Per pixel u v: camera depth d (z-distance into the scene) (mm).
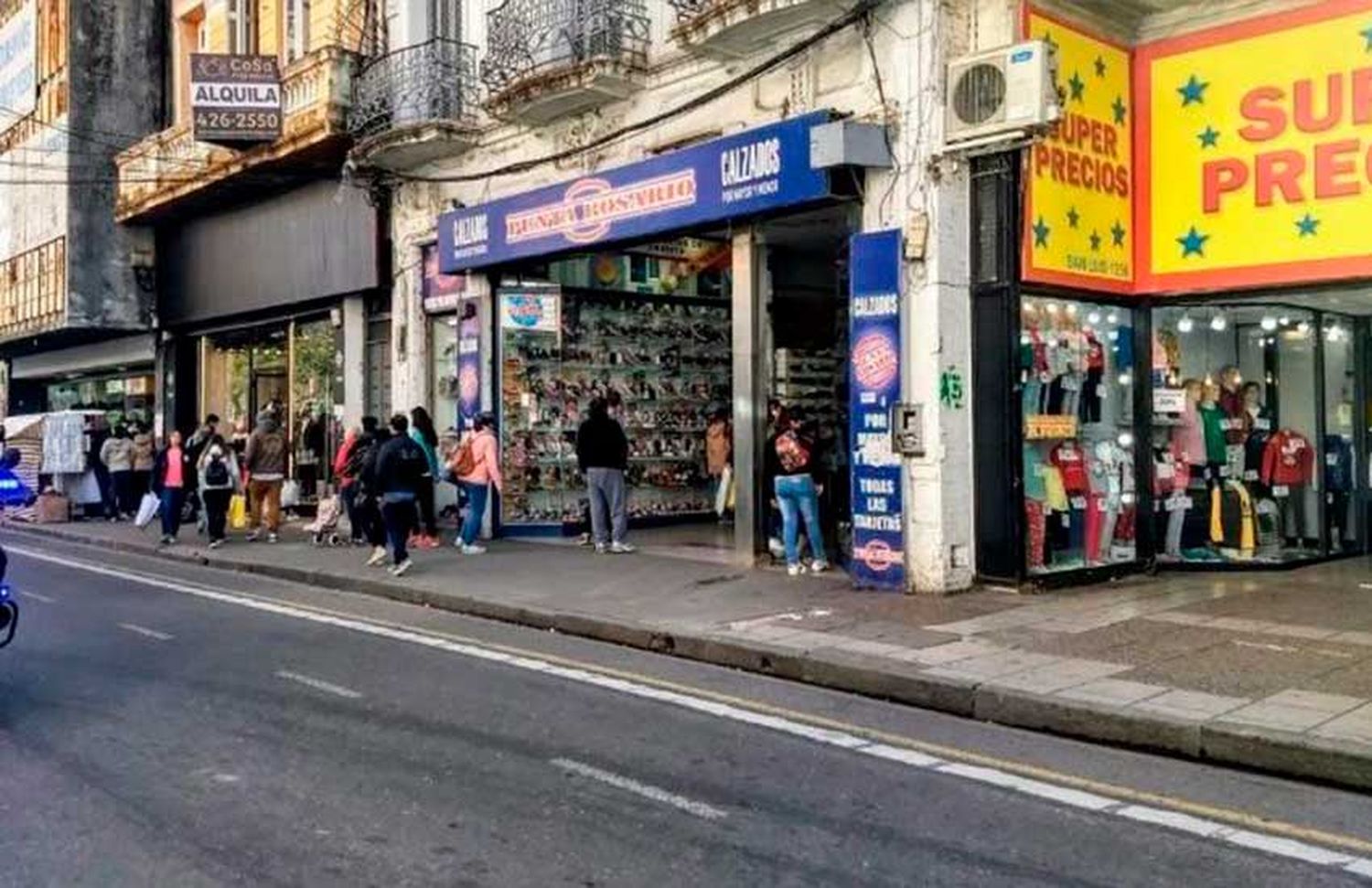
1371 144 10328
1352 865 4957
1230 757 6449
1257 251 11086
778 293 14570
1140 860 5023
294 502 21734
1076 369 11734
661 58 13984
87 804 5691
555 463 17172
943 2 11055
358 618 11414
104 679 8570
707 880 4770
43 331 26688
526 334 17016
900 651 8664
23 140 28094
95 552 17984
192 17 25000
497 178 16719
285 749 6668
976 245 11219
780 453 12547
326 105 18203
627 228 14031
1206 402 12680
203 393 25766
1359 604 10148
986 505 11219
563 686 8367
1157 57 11773
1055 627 9414
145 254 26156
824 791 5957
